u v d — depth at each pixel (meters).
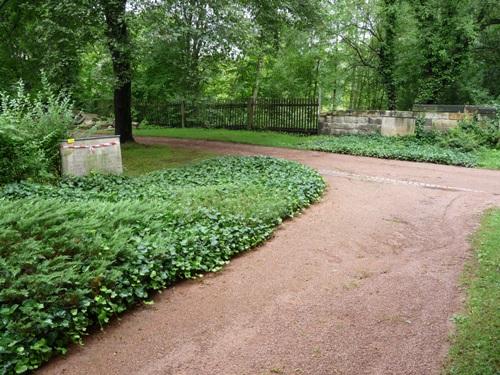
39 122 9.03
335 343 3.32
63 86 13.20
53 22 11.34
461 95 20.52
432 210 7.09
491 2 17.42
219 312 3.83
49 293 3.44
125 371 3.02
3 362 2.94
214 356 3.18
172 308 3.92
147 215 5.39
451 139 13.97
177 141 17.45
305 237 5.80
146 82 25.50
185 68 12.95
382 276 4.55
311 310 3.84
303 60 26.16
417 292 4.16
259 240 5.55
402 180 9.55
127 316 3.78
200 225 5.39
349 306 3.91
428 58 18.50
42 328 3.21
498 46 20.02
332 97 26.67
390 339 3.37
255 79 29.06
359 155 13.32
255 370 3.01
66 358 3.18
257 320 3.68
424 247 5.43
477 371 2.91
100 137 9.58
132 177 9.40
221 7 11.42
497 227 5.97
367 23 19.56
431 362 3.07
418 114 15.81
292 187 7.86
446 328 3.51
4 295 3.29
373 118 17.03
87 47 12.42
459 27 16.89
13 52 17.45
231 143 16.58
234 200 6.61
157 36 11.25
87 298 3.58
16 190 7.16
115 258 4.12
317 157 12.92
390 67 19.83
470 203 7.52
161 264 4.39
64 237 4.13
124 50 11.37
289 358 3.14
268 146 15.61
